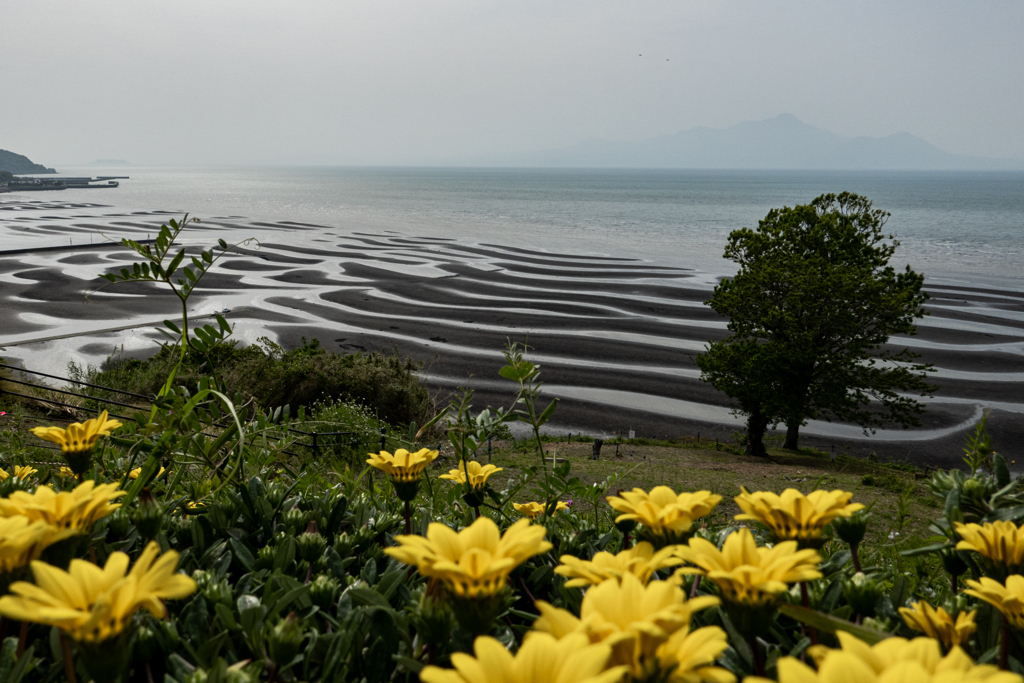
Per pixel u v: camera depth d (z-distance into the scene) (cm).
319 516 161
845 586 112
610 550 174
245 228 10481
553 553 152
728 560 87
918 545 173
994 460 150
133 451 197
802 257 2495
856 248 2545
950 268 7981
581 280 6500
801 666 52
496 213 15500
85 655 68
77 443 167
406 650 105
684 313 5216
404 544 82
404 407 1825
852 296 2284
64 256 6706
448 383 3300
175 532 149
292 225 11331
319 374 1728
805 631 112
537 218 14338
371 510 179
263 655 99
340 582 128
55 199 17762
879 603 120
